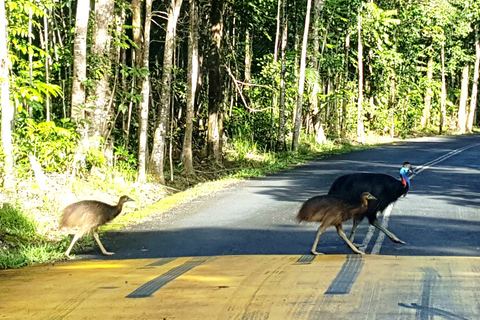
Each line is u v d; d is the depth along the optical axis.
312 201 8.75
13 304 6.19
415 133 44.47
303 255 8.70
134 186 15.23
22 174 12.80
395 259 8.16
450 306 5.65
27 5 13.71
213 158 21.78
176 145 23.02
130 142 19.98
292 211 12.70
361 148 30.86
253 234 10.50
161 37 25.94
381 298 5.96
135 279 7.18
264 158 24.16
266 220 11.77
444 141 36.50
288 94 29.12
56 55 17.38
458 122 51.31
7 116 11.80
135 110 20.30
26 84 14.59
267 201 14.09
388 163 22.70
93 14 16.83
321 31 31.92
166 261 8.46
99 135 15.45
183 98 23.58
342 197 8.88
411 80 44.66
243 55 29.08
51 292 6.66
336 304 5.80
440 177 18.20
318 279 6.87
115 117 17.06
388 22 36.06
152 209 13.30
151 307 5.91
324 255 8.67
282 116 26.72
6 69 11.62
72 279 7.32
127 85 18.00
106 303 6.11
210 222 11.71
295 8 29.59
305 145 29.45
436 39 42.91
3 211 10.61
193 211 13.03
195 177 19.41
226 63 25.03
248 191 15.83
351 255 8.63
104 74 15.46
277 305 5.84
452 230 10.62
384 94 39.66
